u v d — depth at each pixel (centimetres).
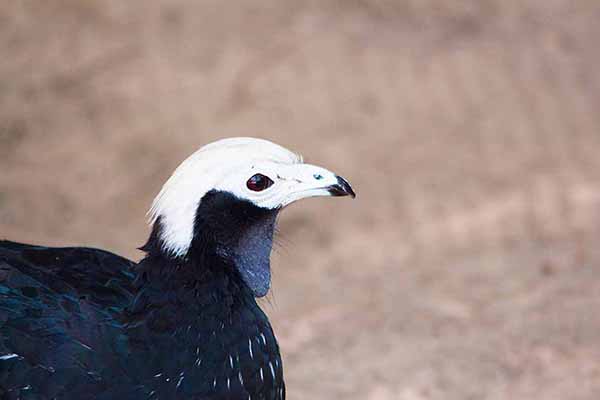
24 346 675
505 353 1079
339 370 1068
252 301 708
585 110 1747
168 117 1750
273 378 710
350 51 1844
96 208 1634
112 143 1734
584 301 1160
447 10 2002
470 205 1539
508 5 2045
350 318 1189
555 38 1950
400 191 1592
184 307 685
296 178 691
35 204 1638
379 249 1470
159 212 689
